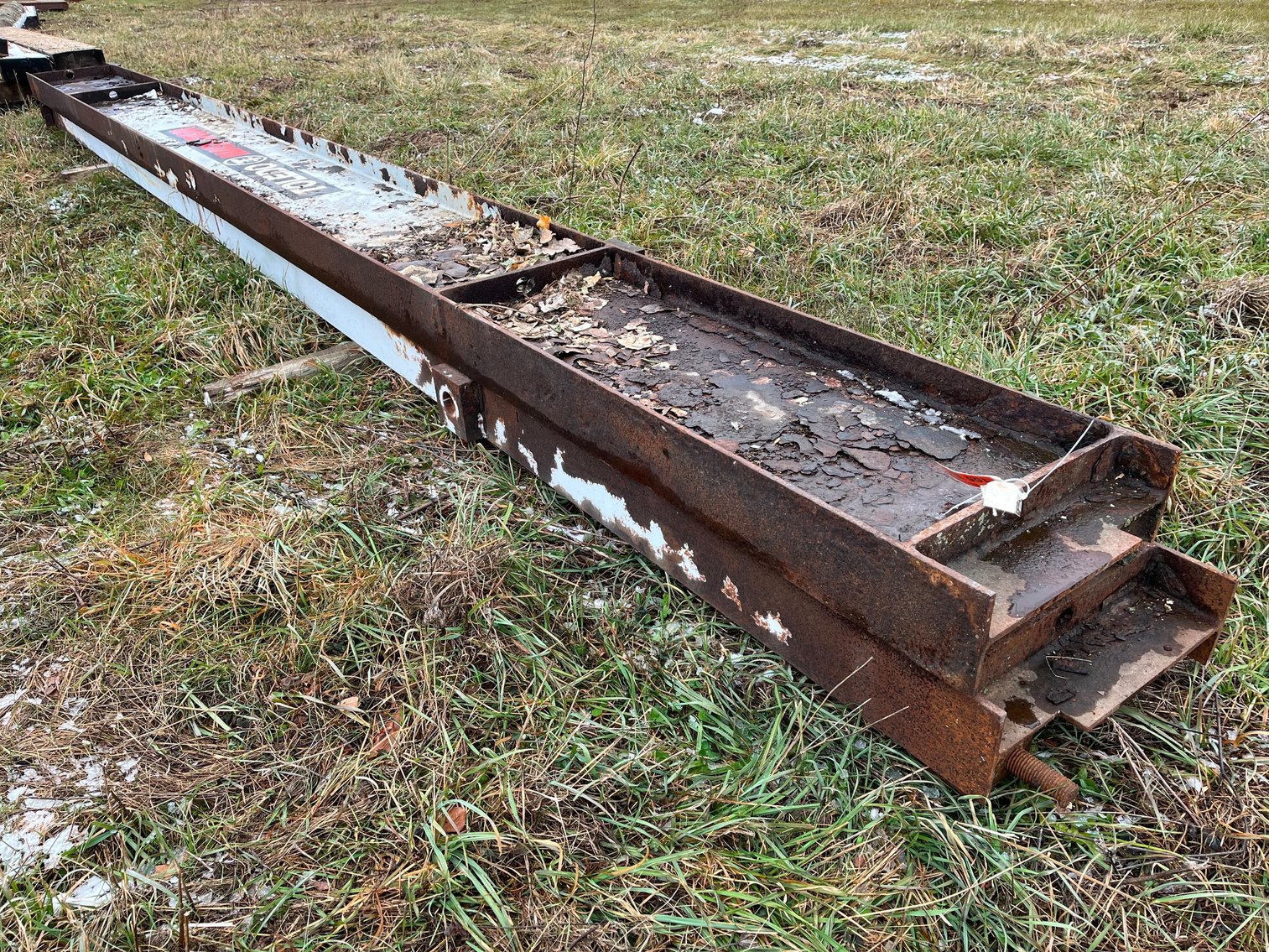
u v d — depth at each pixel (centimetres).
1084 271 470
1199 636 241
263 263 490
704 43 1212
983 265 489
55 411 408
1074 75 889
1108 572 243
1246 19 1158
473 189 638
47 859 226
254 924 210
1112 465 269
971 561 237
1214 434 355
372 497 346
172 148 615
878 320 444
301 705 265
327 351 444
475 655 277
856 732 242
